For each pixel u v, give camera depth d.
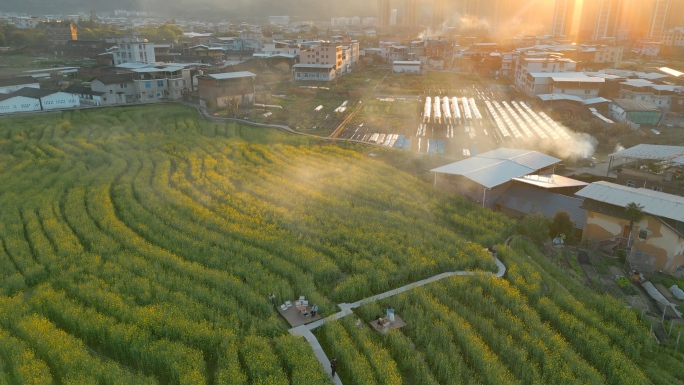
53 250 47.12
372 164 74.94
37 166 71.44
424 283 43.66
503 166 64.06
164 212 56.03
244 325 37.22
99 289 40.34
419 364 33.16
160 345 33.59
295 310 39.69
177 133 92.12
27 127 91.00
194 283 42.34
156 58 161.75
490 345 35.81
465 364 33.66
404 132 98.00
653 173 61.66
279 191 63.25
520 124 101.00
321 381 30.98
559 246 51.66
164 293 39.94
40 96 104.38
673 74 148.25
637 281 45.25
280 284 41.75
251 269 44.34
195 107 112.50
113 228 51.34
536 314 38.69
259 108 115.62
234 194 61.75
